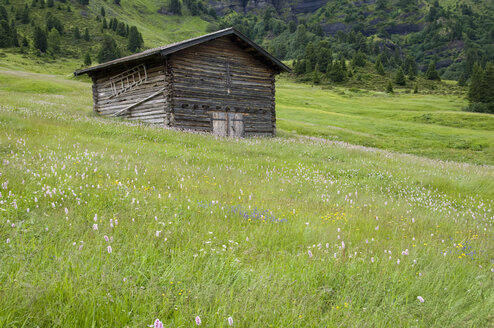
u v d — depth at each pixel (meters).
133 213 6.81
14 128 16.28
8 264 4.22
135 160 13.00
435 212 11.55
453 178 18.31
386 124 61.19
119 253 4.85
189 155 16.08
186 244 5.60
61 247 4.90
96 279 4.11
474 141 48.97
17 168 8.76
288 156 20.53
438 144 47.16
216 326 3.64
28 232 5.34
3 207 6.16
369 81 186.62
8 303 3.48
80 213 6.46
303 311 4.11
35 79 65.31
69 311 3.50
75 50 191.00
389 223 9.07
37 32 169.38
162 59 25.95
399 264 5.96
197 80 26.81
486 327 4.43
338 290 4.91
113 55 183.12
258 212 8.33
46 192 6.74
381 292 4.96
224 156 17.56
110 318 3.59
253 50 29.22
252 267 5.16
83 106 36.41
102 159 12.06
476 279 5.67
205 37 25.95
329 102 99.50
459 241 8.16
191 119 26.41
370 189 14.62
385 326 4.21
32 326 3.37
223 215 7.77
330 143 29.53
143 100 27.53
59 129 18.19
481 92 115.62
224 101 28.12
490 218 11.77
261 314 3.90
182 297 3.92
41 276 4.02
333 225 8.19
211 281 4.43
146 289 4.16
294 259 5.52
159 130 21.98
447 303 4.90
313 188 13.04
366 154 23.70
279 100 90.75
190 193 9.31
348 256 5.95
